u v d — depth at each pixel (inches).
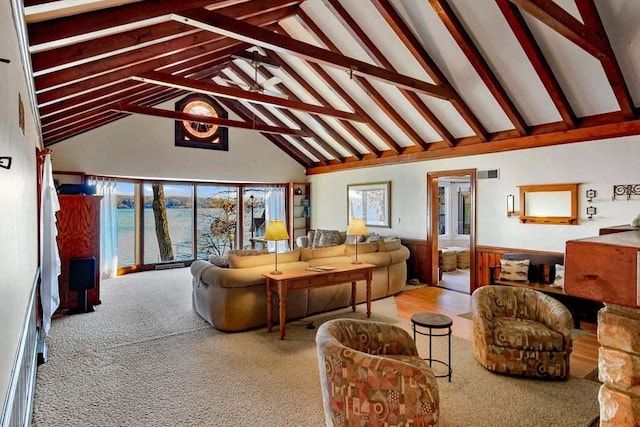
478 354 129.6
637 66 156.9
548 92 181.0
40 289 145.5
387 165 307.9
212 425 94.8
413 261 283.0
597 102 181.9
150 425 94.7
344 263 197.3
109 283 265.9
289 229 390.6
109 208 289.7
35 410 101.0
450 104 229.5
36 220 134.9
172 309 200.1
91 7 93.0
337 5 195.3
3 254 49.1
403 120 261.3
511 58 180.5
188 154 328.8
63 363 131.3
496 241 233.1
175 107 322.3
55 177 265.4
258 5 163.0
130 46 124.7
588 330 168.2
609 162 184.9
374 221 321.1
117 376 121.4
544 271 199.9
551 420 96.7
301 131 330.3
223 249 367.2
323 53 163.9
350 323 97.7
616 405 32.2
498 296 134.8
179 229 341.1
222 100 346.9
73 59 112.3
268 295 164.2
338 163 361.1
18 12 62.9
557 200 204.1
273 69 281.0
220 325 164.1
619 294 27.4
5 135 52.4
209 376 121.6
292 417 98.2
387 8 179.5
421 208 279.6
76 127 244.5
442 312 197.9
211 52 202.8
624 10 139.7
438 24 180.7
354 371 77.7
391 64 214.5
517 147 219.8
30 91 99.6
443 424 95.2
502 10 155.3
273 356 138.2
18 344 67.0
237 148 357.7
